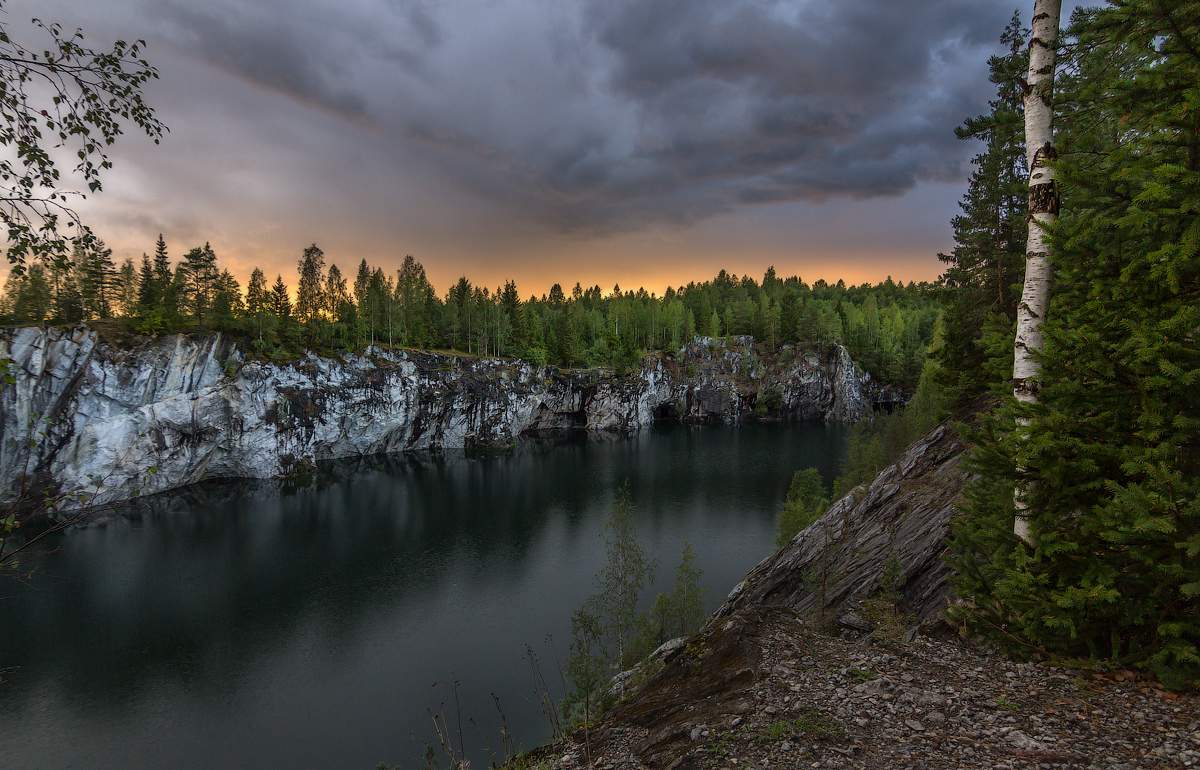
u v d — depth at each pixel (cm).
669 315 18150
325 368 11106
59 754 3609
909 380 15712
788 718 681
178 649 4803
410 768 3347
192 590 5881
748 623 975
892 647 876
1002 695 679
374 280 13688
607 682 2503
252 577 6184
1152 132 658
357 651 4747
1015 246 2384
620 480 10050
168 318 9606
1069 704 639
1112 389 651
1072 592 661
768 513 8075
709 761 618
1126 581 653
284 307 11281
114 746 3675
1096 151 828
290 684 4309
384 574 6272
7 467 7881
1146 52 707
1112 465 676
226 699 4144
